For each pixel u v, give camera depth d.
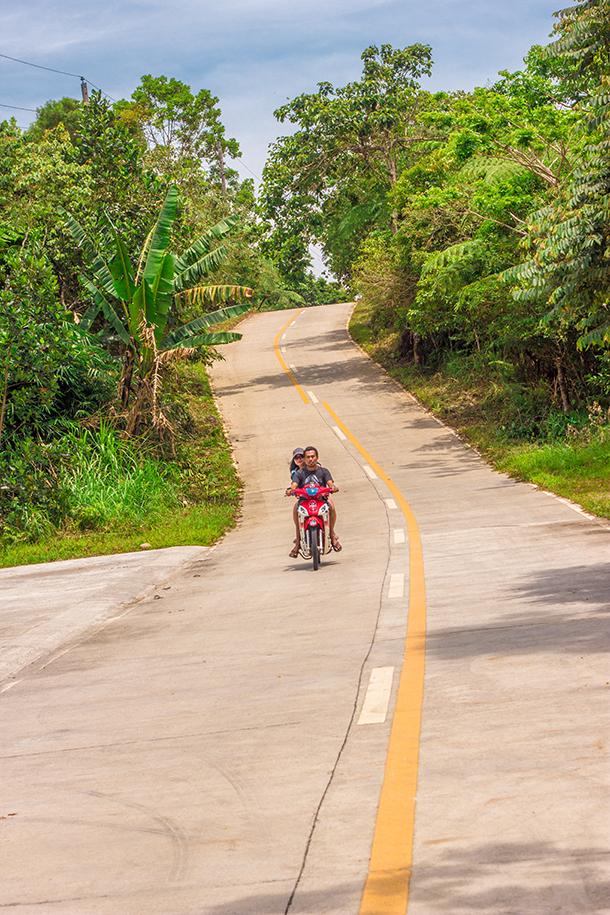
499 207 22.81
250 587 10.63
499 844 3.10
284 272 41.44
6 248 23.30
